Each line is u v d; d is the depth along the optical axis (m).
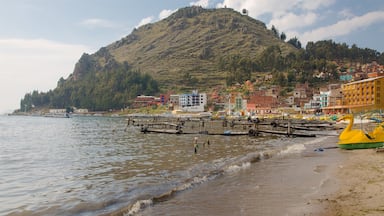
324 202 15.12
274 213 14.32
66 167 30.06
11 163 33.59
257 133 66.19
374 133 36.62
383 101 142.12
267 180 21.39
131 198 18.14
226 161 30.89
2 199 18.95
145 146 48.50
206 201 16.84
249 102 193.38
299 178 21.58
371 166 24.06
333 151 35.69
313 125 95.00
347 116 37.88
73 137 72.00
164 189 19.92
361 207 13.71
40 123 160.12
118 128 107.38
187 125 115.50
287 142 51.91
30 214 16.12
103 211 16.05
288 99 196.62
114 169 28.06
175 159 33.22
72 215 15.71
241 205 15.88
